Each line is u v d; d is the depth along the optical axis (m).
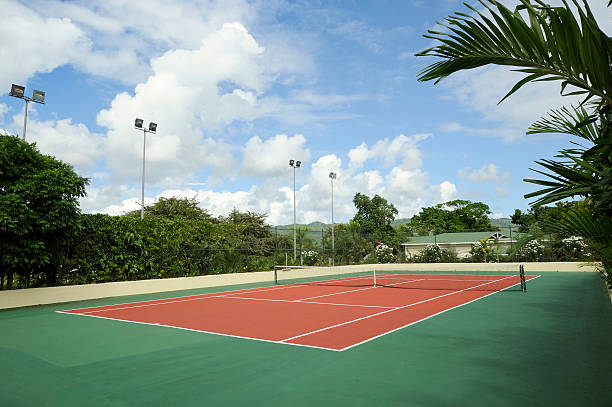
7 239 11.01
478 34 2.68
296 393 4.43
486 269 27.69
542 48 2.52
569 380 4.71
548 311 10.20
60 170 11.95
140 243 15.71
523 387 4.49
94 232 14.44
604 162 3.07
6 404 4.25
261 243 31.09
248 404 4.13
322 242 27.84
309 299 13.50
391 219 54.47
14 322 9.48
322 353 6.23
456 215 57.25
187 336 7.69
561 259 26.05
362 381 4.81
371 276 25.11
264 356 6.10
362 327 8.35
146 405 4.16
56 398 4.41
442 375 5.00
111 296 14.50
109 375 5.24
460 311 10.44
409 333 7.68
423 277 23.70
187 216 32.81
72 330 8.43
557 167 2.89
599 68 2.36
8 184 11.27
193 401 4.25
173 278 16.81
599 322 8.51
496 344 6.68
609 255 4.23
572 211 3.40
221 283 18.97
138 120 23.72
